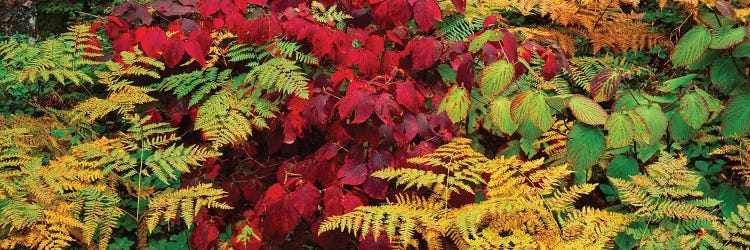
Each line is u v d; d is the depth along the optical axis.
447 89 2.58
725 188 2.51
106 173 2.35
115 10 2.62
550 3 3.21
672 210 2.13
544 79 2.57
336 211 2.30
